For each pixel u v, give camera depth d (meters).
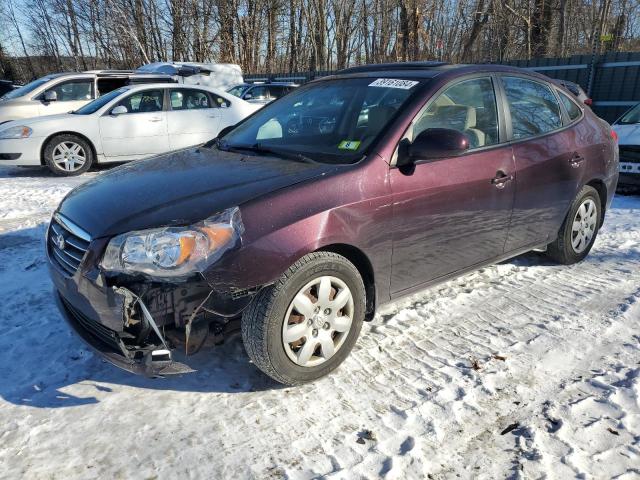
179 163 3.36
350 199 2.81
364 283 3.11
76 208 2.86
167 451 2.38
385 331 3.43
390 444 2.43
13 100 10.44
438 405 2.69
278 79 23.83
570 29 24.69
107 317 2.50
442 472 2.26
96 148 9.37
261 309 2.59
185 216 2.50
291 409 2.67
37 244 5.27
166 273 2.40
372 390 2.82
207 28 28.31
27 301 3.90
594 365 3.05
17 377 2.94
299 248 2.61
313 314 2.76
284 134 3.63
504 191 3.61
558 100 4.32
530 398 2.75
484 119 3.63
